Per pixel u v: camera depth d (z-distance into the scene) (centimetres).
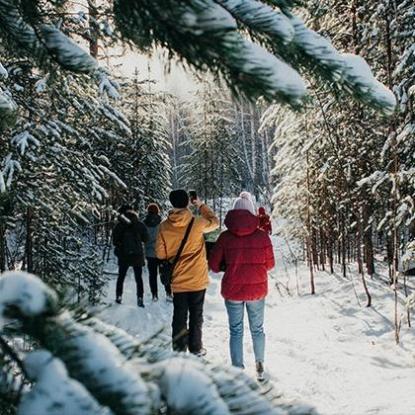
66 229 906
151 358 100
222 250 459
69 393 74
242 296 454
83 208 796
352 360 575
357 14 1046
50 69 169
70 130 712
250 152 4403
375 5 961
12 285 88
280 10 152
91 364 81
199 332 483
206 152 2833
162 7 113
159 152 1880
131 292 996
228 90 120
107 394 75
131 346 102
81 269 901
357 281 1136
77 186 739
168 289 486
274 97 114
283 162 1499
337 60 140
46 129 677
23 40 161
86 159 779
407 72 880
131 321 725
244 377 102
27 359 84
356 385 486
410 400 418
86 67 160
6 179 621
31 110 672
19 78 669
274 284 1243
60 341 85
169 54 125
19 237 852
